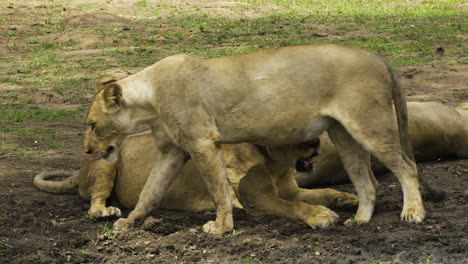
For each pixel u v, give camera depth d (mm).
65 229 10258
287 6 43844
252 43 31266
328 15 39562
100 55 28891
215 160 9695
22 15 38594
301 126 9773
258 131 9812
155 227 10133
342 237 9609
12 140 16297
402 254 8938
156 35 33562
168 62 9898
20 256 9164
